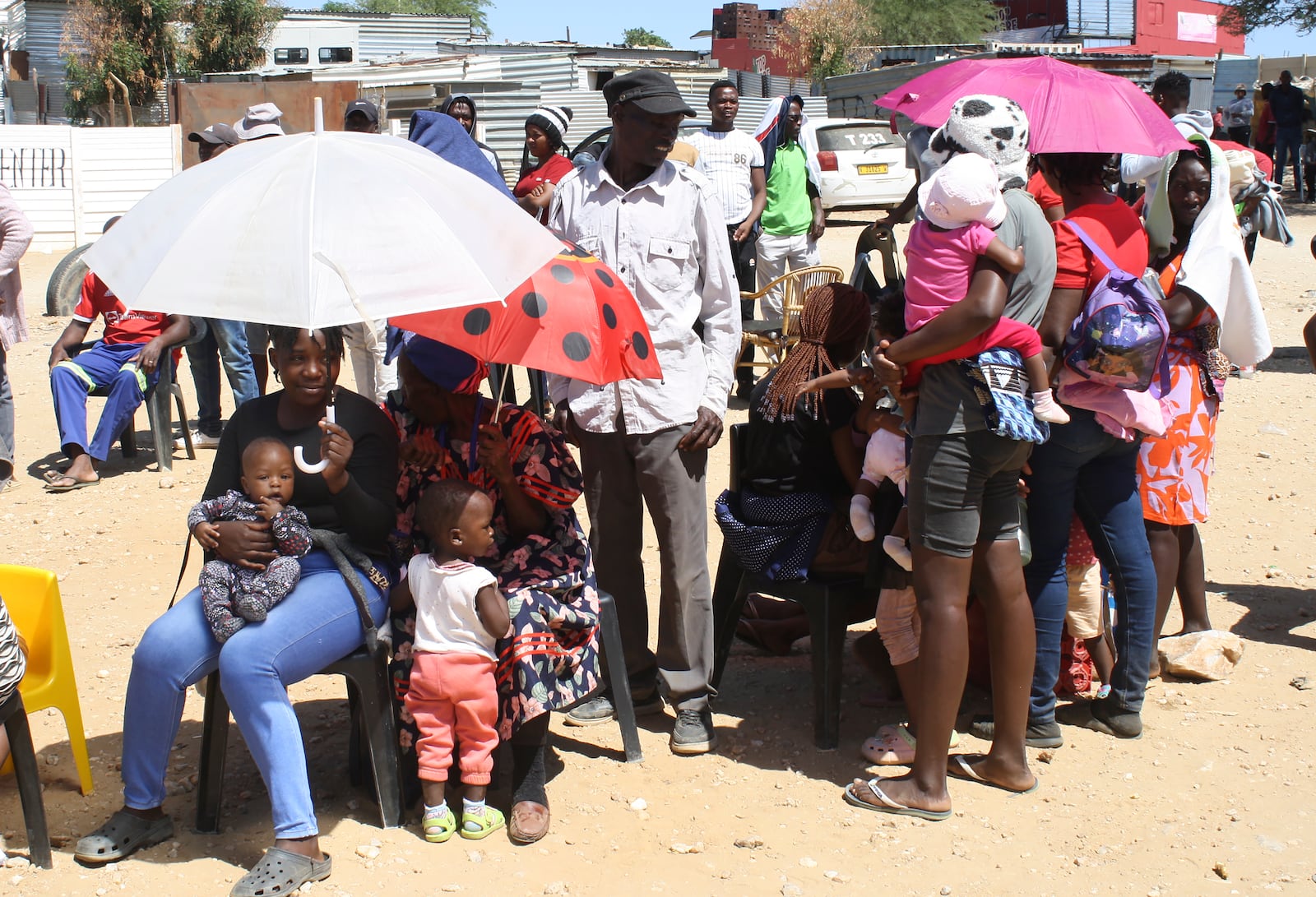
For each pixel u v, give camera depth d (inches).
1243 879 137.5
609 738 175.9
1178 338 183.8
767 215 415.8
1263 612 218.1
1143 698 178.7
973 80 191.8
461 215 125.6
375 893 133.3
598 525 174.6
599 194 168.9
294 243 117.3
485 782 145.3
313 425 146.5
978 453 141.9
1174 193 179.2
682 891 135.4
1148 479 183.9
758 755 169.6
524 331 136.5
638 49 1525.6
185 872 137.2
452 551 139.6
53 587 150.5
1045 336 155.9
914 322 142.9
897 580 162.4
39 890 133.0
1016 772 156.2
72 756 167.2
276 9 1400.1
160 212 126.5
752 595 213.9
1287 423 347.6
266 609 137.1
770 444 171.0
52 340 498.6
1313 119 952.9
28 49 1417.3
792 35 2014.0
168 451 318.3
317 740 172.7
